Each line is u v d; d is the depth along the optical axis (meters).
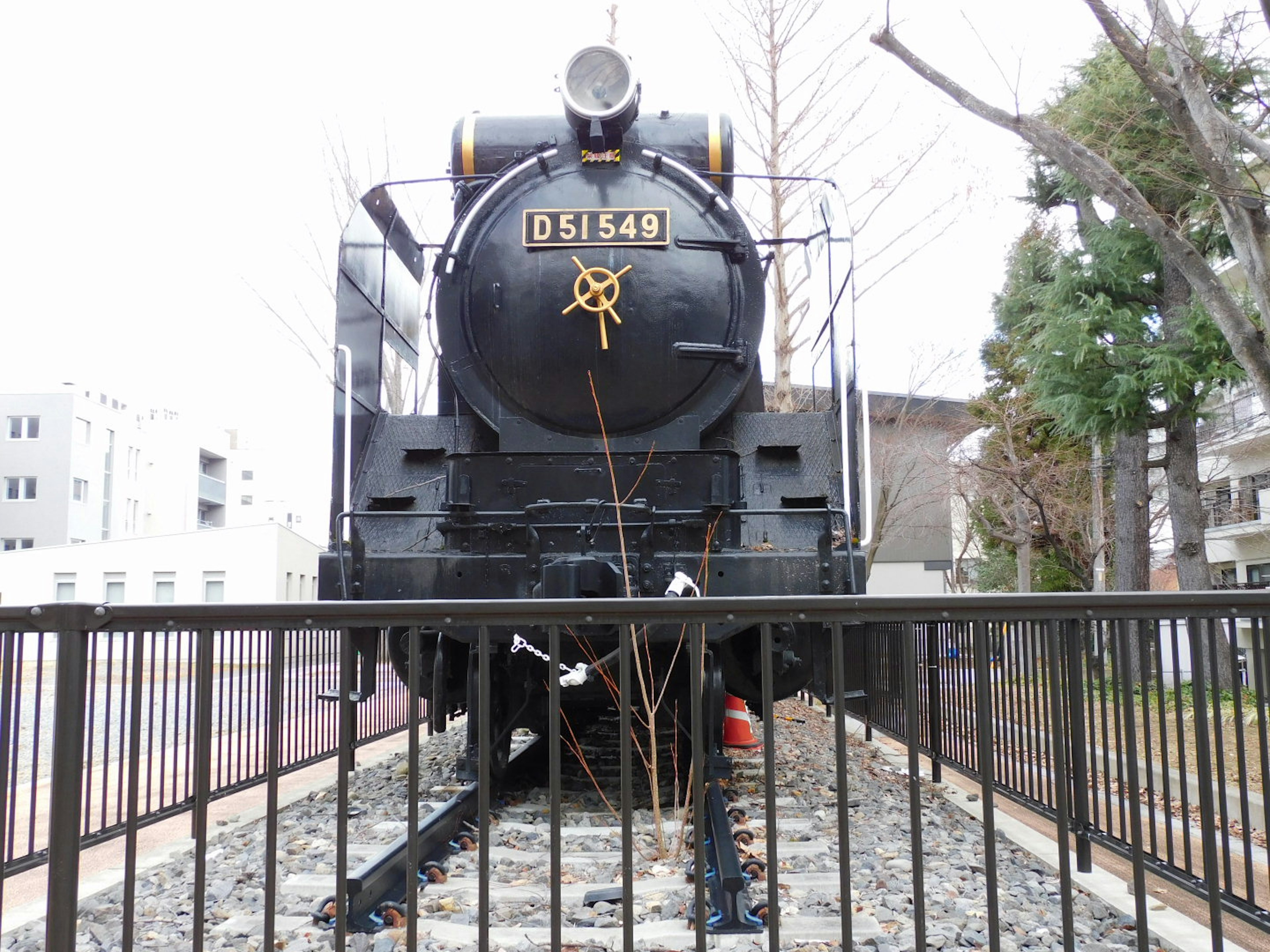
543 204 5.23
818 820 4.64
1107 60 10.77
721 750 4.93
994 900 2.31
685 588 4.05
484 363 5.13
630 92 5.27
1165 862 3.38
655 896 3.37
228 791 5.03
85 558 26.38
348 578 4.42
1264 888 4.23
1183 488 11.80
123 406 49.16
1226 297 7.11
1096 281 11.38
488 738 2.28
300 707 6.47
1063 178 11.55
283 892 3.54
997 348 17.23
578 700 4.72
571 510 4.39
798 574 4.29
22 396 40.78
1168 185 9.62
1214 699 2.68
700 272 5.18
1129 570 12.88
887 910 3.27
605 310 4.99
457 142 5.91
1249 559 20.12
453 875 3.62
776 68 13.81
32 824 3.70
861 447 4.39
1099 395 11.41
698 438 5.03
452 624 2.30
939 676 6.32
